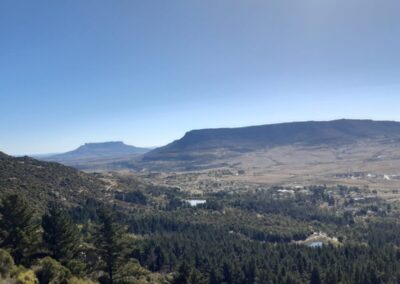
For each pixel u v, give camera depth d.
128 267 69.06
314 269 119.81
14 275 53.19
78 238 68.56
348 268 121.62
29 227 61.88
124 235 68.81
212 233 163.12
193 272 81.56
